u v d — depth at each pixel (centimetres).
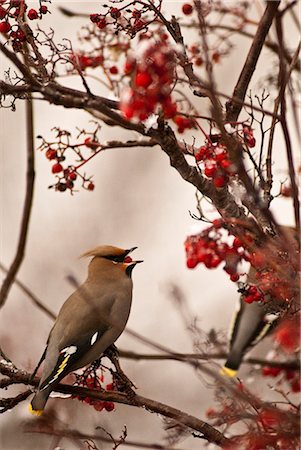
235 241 902
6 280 1195
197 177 866
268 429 858
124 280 1217
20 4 899
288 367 1027
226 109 902
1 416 1301
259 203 738
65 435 995
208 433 913
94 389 980
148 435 1500
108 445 1254
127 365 1677
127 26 907
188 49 1095
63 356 1130
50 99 823
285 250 814
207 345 1016
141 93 742
